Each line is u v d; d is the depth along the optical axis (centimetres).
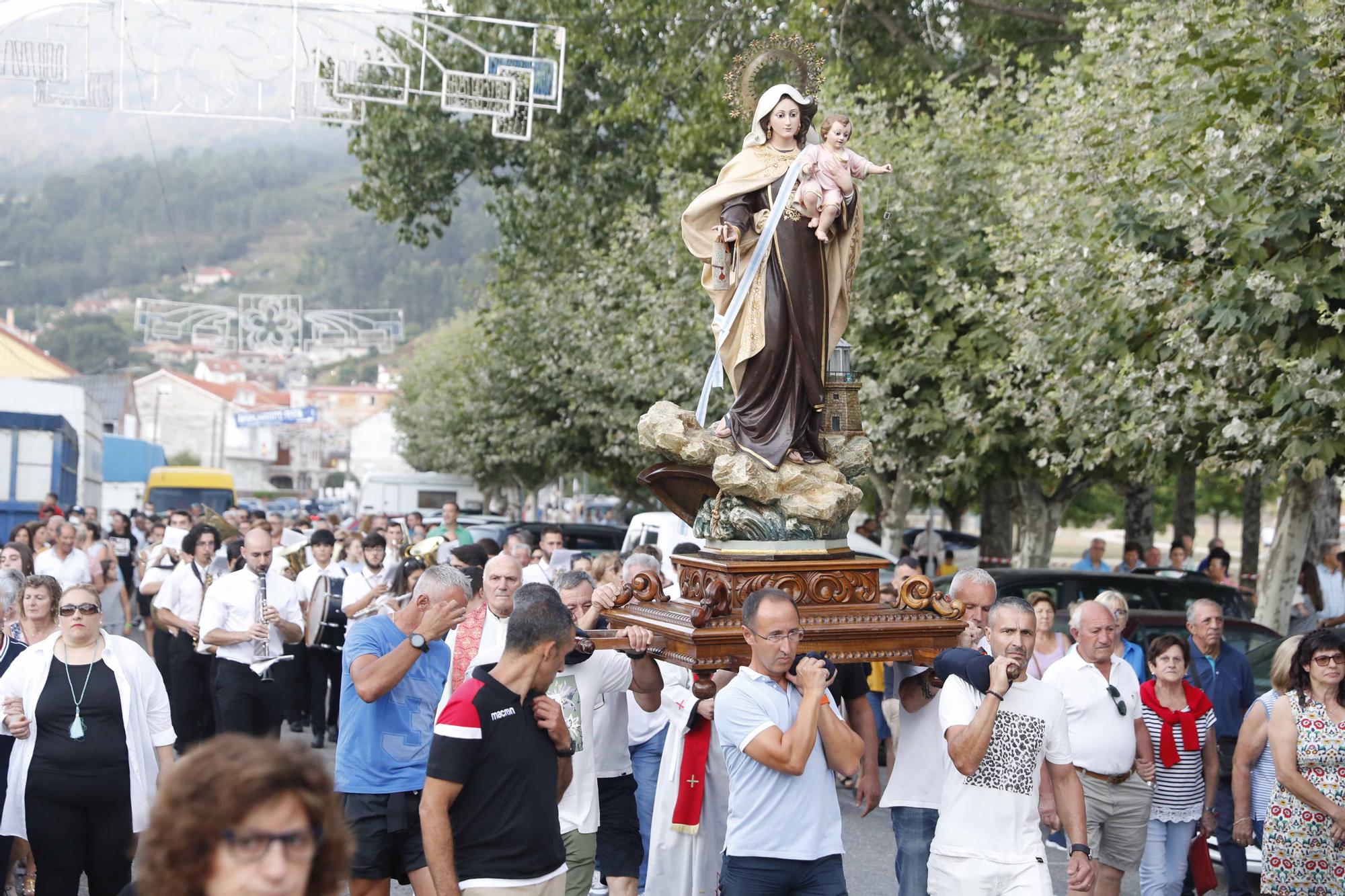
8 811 630
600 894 830
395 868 626
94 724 627
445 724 468
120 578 1526
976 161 1691
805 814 514
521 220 2808
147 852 236
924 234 1641
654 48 2461
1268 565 1425
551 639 480
